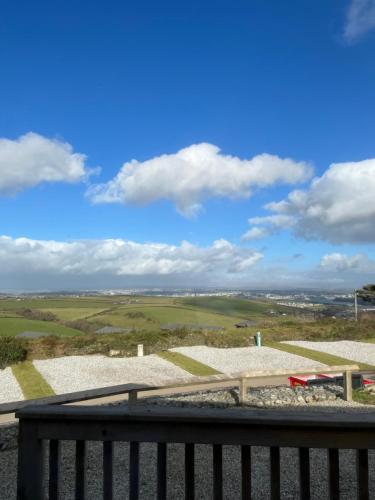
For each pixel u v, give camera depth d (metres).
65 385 15.85
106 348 23.62
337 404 9.61
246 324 32.81
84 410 2.44
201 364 19.70
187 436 2.39
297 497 4.34
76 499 2.45
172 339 25.50
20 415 2.43
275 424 2.33
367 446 2.32
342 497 4.28
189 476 2.41
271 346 24.42
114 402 10.18
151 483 4.74
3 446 6.47
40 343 23.23
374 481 4.55
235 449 5.75
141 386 8.10
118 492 4.56
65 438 2.44
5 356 20.70
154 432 2.41
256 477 4.85
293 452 5.57
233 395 10.55
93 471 5.13
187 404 9.66
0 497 4.61
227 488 4.64
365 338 27.08
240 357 21.28
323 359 20.06
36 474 2.43
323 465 5.15
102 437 2.43
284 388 11.66
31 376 17.61
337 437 2.33
